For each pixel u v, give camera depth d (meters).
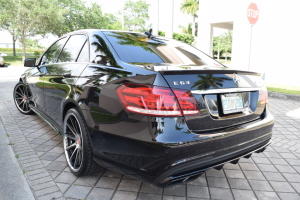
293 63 10.35
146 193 2.31
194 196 2.29
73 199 2.17
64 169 2.71
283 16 10.48
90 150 2.30
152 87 1.79
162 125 1.77
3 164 2.77
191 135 1.83
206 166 1.96
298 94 7.51
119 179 2.54
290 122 4.98
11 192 2.24
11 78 10.97
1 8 27.25
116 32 2.83
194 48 3.17
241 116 2.22
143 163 1.86
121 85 1.96
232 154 2.11
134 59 2.31
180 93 1.82
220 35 43.47
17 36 28.92
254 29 11.51
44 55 3.93
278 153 3.38
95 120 2.15
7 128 4.01
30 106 4.29
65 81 2.73
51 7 29.62
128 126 1.88
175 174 1.82
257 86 2.40
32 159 2.92
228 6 12.63
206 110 1.94
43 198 2.17
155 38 3.02
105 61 2.33
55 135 3.78
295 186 2.53
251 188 2.46
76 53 2.89
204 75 1.97
